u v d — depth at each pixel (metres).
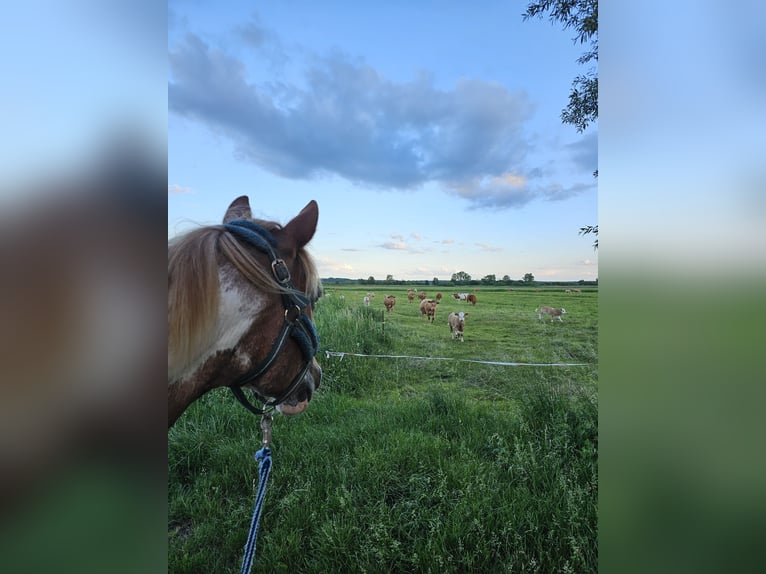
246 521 2.11
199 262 1.11
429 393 3.60
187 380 1.11
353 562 1.78
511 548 1.83
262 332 1.20
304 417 3.27
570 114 3.49
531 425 2.81
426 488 2.21
